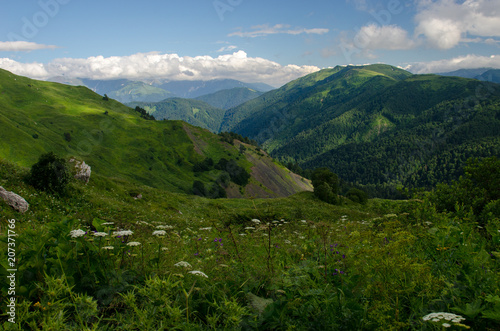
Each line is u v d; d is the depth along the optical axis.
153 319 2.50
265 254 5.32
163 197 41.00
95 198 23.72
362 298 3.07
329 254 4.64
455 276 3.30
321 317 2.79
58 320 2.36
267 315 2.91
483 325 2.57
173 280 3.36
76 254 3.31
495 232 5.03
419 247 4.43
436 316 2.03
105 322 2.77
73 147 153.12
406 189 13.34
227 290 3.38
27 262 2.99
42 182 21.00
